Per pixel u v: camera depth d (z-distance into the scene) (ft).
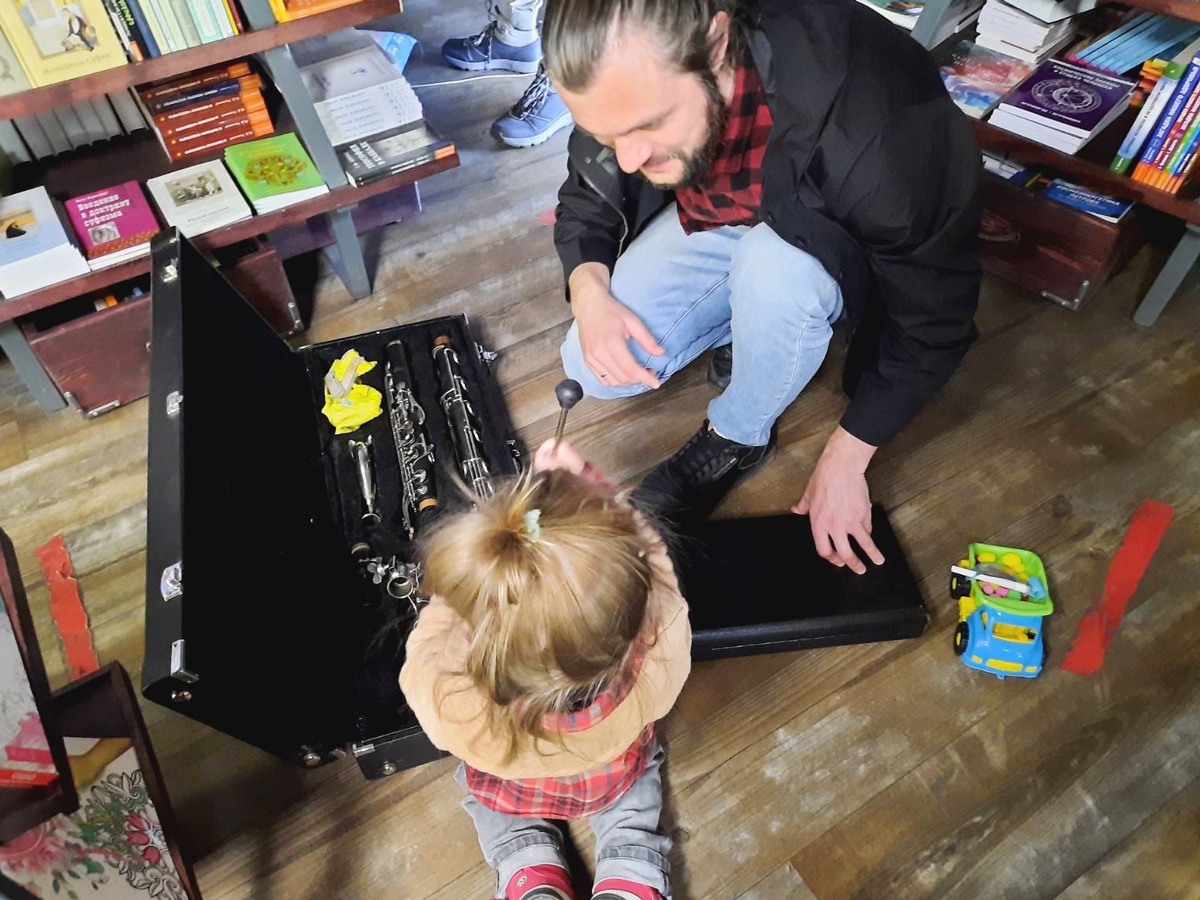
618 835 3.37
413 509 4.44
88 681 3.48
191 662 2.71
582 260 4.36
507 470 4.63
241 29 4.41
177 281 3.87
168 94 4.99
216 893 3.64
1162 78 4.65
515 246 6.16
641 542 2.61
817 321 3.74
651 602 2.85
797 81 3.14
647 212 4.45
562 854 3.60
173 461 3.19
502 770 2.90
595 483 2.79
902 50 3.24
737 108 3.39
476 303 5.80
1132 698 4.06
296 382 4.94
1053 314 5.63
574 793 3.21
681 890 3.61
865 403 3.82
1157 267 5.86
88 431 5.17
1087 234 5.21
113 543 4.68
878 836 3.73
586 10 2.56
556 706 2.59
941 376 3.73
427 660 2.91
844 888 3.61
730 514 4.73
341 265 5.73
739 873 3.65
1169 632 4.25
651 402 5.24
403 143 5.36
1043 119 5.07
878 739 3.98
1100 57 5.38
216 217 4.87
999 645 4.07
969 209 3.40
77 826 2.80
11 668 2.58
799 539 4.41
